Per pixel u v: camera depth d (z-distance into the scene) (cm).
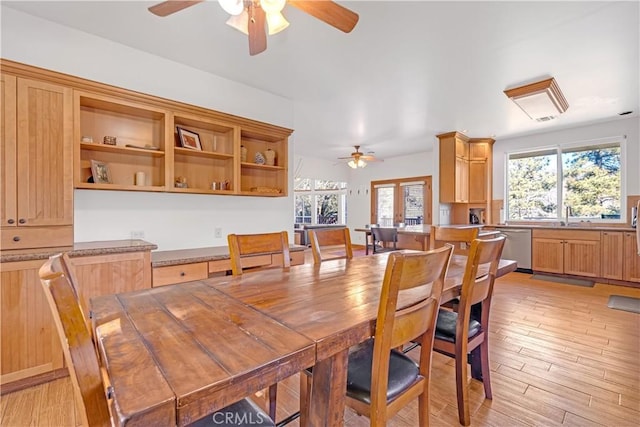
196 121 280
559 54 272
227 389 70
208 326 99
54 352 199
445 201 545
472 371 208
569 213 522
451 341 166
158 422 60
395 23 225
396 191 831
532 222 561
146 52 265
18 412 171
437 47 260
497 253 176
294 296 133
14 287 187
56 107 210
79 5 205
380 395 107
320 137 583
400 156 813
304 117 453
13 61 193
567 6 206
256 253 186
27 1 201
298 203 1001
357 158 646
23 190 198
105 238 254
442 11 212
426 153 763
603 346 250
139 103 246
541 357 233
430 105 401
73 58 231
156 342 87
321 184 983
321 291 141
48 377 198
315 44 254
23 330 190
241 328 97
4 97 192
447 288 154
